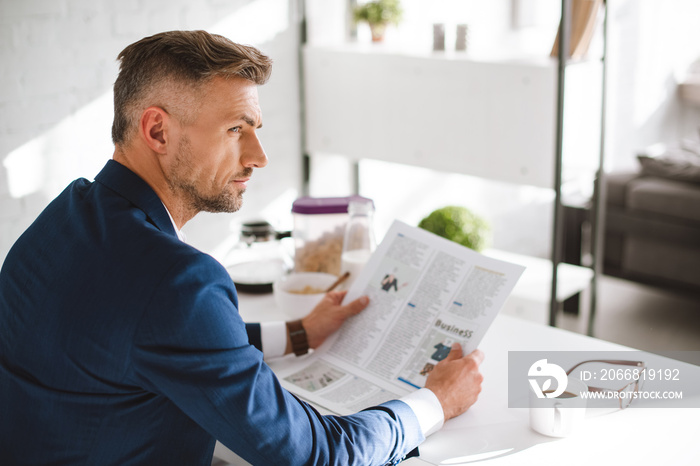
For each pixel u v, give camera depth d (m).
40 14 2.30
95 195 0.92
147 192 0.92
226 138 0.92
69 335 0.84
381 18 3.09
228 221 2.96
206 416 0.84
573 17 2.43
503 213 3.94
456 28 2.84
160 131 0.91
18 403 0.89
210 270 0.85
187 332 0.82
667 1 4.00
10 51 2.26
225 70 0.88
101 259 0.85
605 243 3.51
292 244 1.60
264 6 2.91
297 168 3.22
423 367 1.13
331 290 1.38
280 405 0.88
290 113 3.13
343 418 0.94
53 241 0.90
